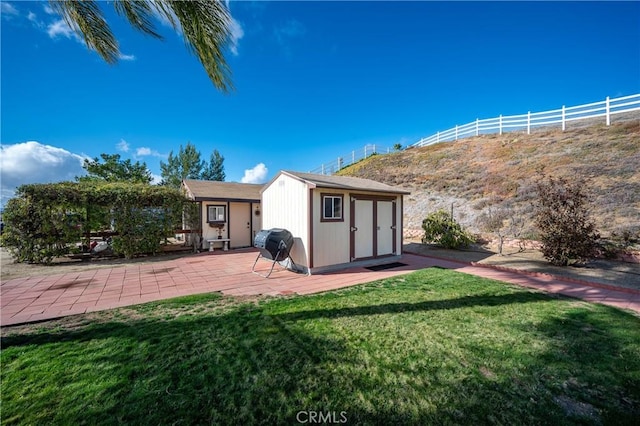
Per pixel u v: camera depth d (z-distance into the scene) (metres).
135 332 3.33
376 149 26.69
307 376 2.43
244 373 2.48
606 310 3.97
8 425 1.90
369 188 7.75
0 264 8.28
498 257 8.30
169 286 5.70
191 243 11.66
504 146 17.11
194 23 3.25
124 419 1.95
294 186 7.31
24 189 8.16
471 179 14.83
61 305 4.45
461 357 2.73
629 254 7.02
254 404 2.09
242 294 5.05
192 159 28.67
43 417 1.97
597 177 10.80
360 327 3.45
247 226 12.84
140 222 9.60
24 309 4.25
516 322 3.57
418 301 4.46
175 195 10.45
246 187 14.50
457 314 3.87
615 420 1.91
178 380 2.38
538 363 2.61
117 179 19.84
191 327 3.47
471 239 9.94
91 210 9.06
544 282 5.65
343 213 7.43
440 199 14.30
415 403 2.09
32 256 8.26
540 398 2.14
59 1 3.46
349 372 2.49
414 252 9.75
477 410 2.02
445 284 5.52
